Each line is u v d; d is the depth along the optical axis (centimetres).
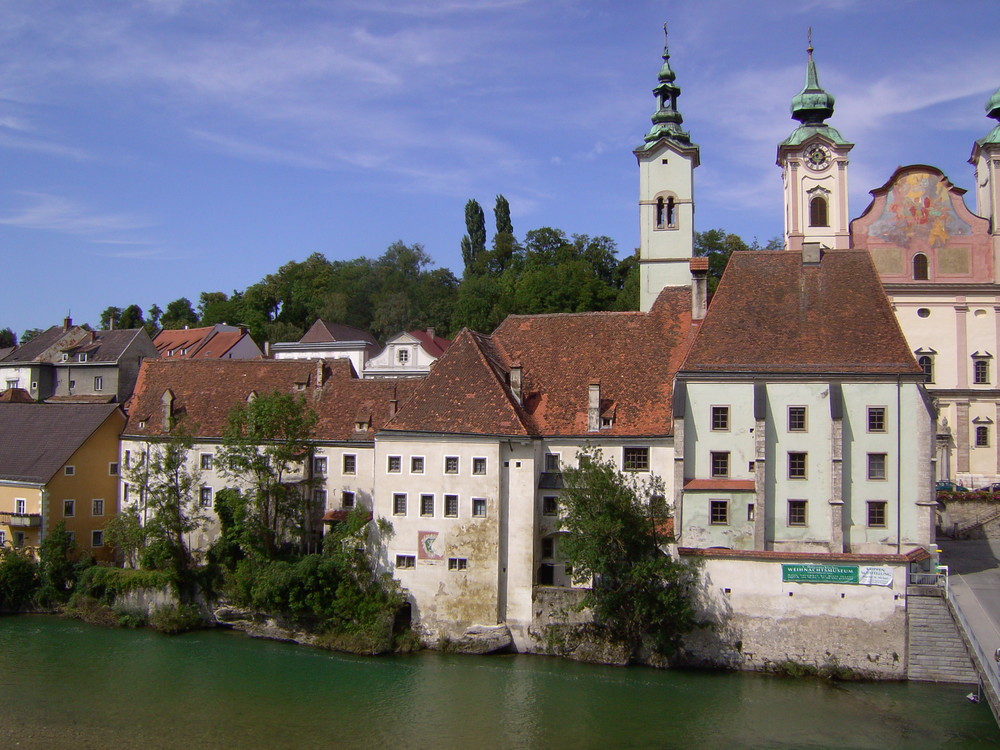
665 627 5584
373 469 6750
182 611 6606
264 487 6531
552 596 5912
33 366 9869
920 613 5275
